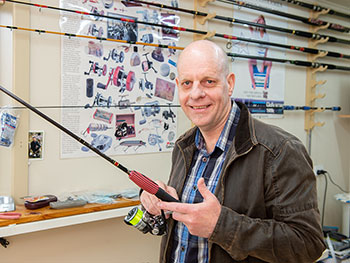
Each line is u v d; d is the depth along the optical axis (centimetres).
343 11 321
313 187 108
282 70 275
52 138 176
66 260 183
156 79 210
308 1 290
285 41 276
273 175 107
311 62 283
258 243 100
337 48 317
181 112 223
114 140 196
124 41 190
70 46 179
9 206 159
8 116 162
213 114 116
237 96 249
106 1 188
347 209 288
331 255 254
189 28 223
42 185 175
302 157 108
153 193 116
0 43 170
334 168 321
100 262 195
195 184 125
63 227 181
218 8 236
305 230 101
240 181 111
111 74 193
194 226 99
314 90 293
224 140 121
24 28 163
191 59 114
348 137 331
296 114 288
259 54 260
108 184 196
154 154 213
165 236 133
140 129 206
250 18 254
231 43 242
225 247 102
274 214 107
